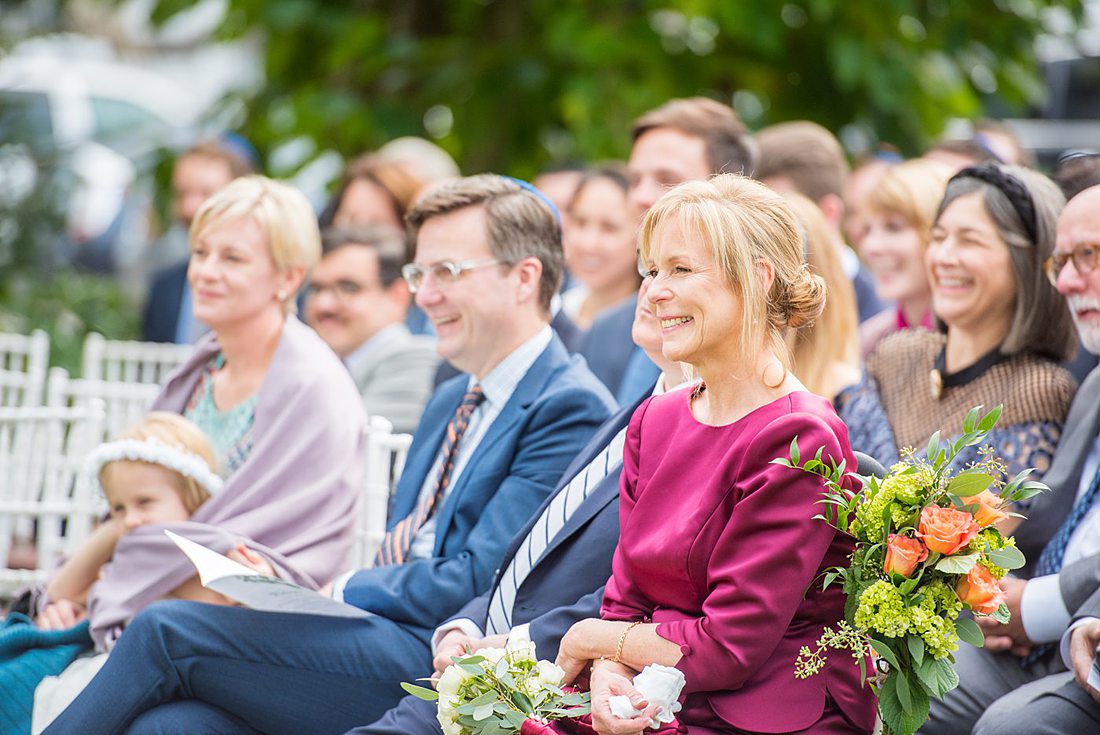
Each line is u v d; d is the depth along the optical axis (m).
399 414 9.82
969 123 14.59
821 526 4.91
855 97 14.49
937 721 6.27
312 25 14.59
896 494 4.79
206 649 6.36
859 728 5.00
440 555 6.80
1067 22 14.68
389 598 6.67
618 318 9.05
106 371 12.50
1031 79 14.84
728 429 5.15
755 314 5.10
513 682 5.15
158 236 16.98
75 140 18.34
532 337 7.05
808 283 5.19
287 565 7.24
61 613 7.67
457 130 14.80
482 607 6.34
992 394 6.92
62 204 17.72
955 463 6.77
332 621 6.54
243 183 8.05
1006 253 6.93
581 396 6.81
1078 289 6.43
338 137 14.89
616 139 13.65
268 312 7.99
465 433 7.07
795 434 4.95
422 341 10.13
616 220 10.25
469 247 6.95
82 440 9.37
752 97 14.84
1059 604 6.08
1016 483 4.90
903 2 13.79
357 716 6.48
